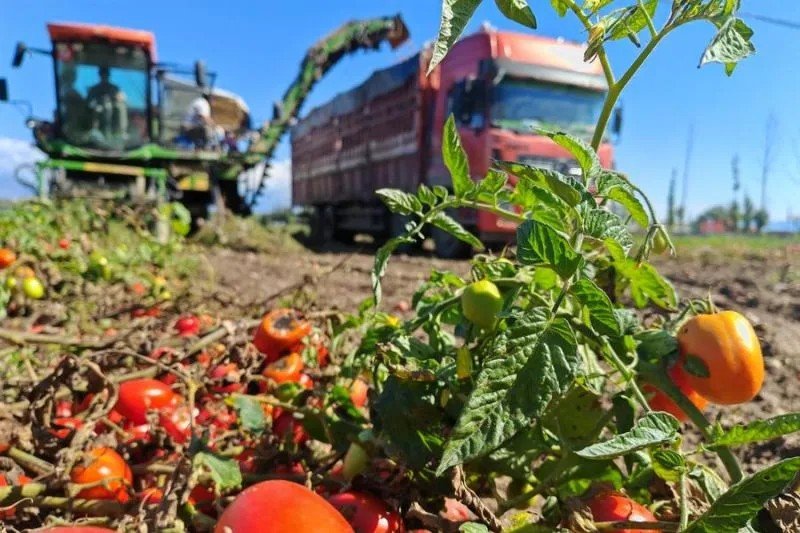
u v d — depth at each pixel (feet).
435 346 5.99
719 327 5.30
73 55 47.19
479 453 3.84
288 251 54.85
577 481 5.35
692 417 5.27
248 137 63.46
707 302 5.81
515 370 4.02
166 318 11.62
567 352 4.06
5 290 14.11
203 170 55.62
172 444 5.97
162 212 23.66
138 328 10.09
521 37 43.24
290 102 65.10
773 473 3.56
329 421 5.96
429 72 3.49
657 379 5.39
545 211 5.00
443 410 5.16
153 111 50.14
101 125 48.83
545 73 42.52
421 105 52.21
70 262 17.16
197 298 14.66
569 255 4.14
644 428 3.95
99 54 47.60
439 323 6.19
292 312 8.38
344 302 23.22
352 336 10.38
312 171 82.94
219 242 52.75
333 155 74.33
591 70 43.96
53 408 5.96
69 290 15.71
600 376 5.17
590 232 4.54
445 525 4.63
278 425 6.53
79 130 48.57
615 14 4.98
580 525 4.30
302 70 64.75
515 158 41.78
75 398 6.61
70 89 47.93
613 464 5.20
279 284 27.76
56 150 48.11
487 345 5.25
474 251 47.93
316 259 47.39
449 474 5.00
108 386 5.80
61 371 5.61
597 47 4.80
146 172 49.80
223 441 6.23
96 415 5.59
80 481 5.16
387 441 5.08
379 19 65.57
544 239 4.17
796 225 101.65
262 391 7.48
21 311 14.32
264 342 8.02
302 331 8.07
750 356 5.19
